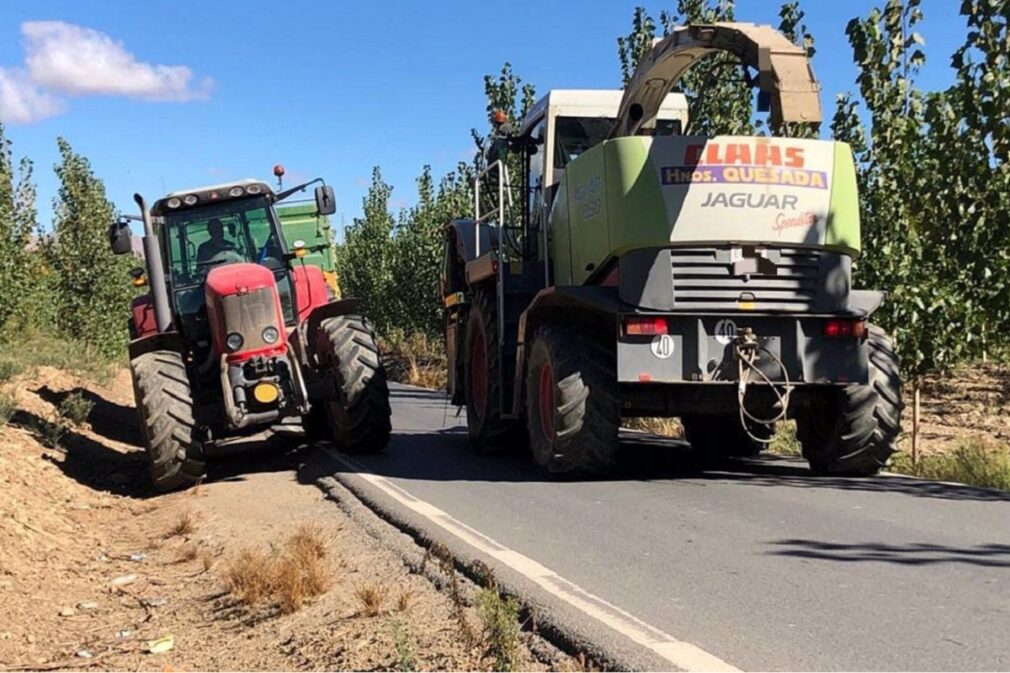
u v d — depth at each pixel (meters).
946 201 10.19
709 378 8.07
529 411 9.12
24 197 21.86
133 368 9.52
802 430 9.31
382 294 34.62
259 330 9.36
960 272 10.62
